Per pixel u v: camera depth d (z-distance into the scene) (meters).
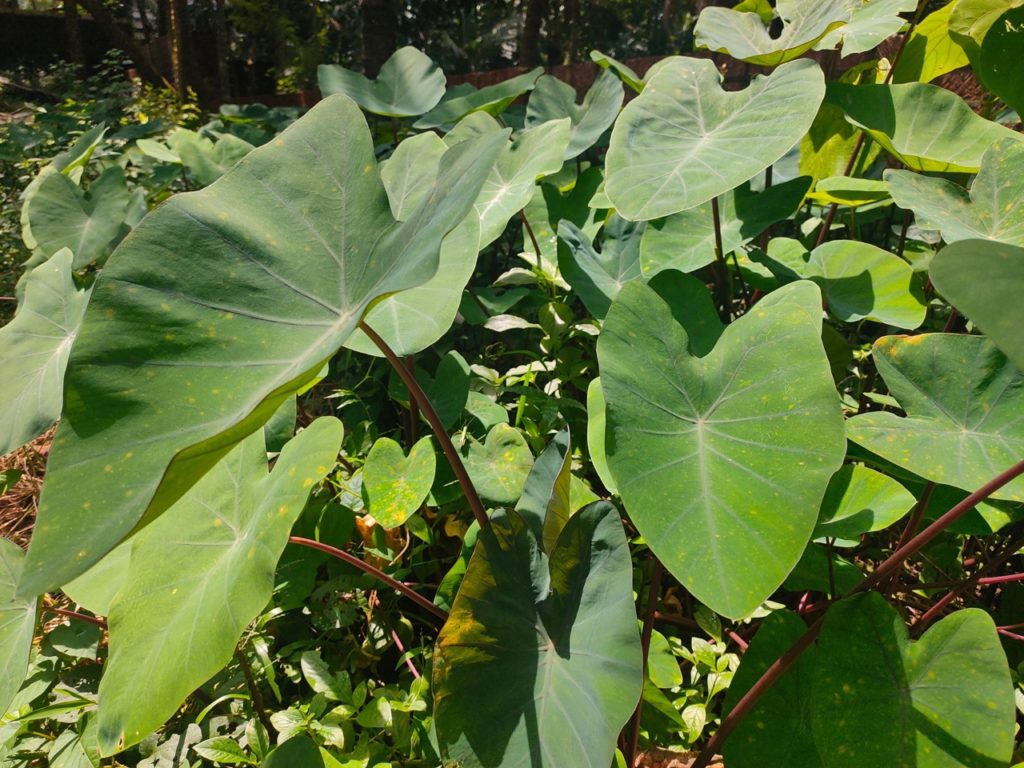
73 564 0.90
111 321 1.12
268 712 1.66
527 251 2.78
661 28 11.53
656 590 1.39
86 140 3.84
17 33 14.00
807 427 1.22
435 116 3.46
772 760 1.28
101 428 1.04
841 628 1.16
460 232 1.88
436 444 2.08
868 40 2.28
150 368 1.11
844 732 1.12
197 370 1.13
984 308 0.76
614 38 13.48
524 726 1.10
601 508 1.16
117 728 1.23
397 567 1.94
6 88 9.72
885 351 1.44
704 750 1.34
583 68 5.41
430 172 1.98
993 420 1.32
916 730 1.08
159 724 1.20
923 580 1.83
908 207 1.74
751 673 1.36
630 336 1.43
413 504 1.68
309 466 1.36
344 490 2.02
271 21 13.55
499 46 14.76
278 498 1.34
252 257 1.26
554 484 1.18
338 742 1.43
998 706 1.04
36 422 2.08
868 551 1.88
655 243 2.24
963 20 2.15
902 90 2.13
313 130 1.42
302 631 1.88
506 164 2.38
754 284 2.08
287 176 1.36
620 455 1.27
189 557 1.46
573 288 2.16
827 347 1.97
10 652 1.46
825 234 2.35
